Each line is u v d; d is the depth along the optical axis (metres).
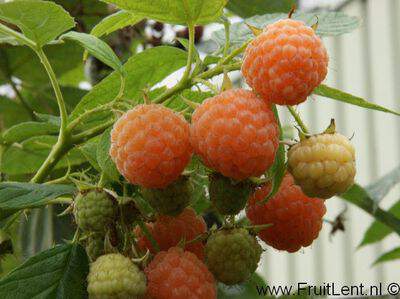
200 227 0.21
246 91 0.18
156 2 0.20
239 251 0.20
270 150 0.18
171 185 0.19
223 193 0.19
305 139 0.19
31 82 0.32
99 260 0.19
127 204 0.20
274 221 0.21
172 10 0.20
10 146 0.26
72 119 0.22
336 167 0.19
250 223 0.22
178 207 0.20
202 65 0.21
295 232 0.21
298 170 0.19
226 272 0.20
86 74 0.35
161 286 0.19
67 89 0.32
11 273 0.19
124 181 0.20
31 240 0.27
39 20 0.21
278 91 0.18
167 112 0.18
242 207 0.20
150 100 0.21
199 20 0.20
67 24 0.21
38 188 0.20
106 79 0.22
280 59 0.18
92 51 0.20
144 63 0.22
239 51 0.20
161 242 0.21
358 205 0.29
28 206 0.19
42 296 0.19
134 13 0.20
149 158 0.18
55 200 0.21
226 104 0.18
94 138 0.23
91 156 0.21
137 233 0.21
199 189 0.21
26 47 0.31
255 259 0.21
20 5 0.20
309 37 0.18
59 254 0.20
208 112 0.18
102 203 0.19
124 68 0.21
